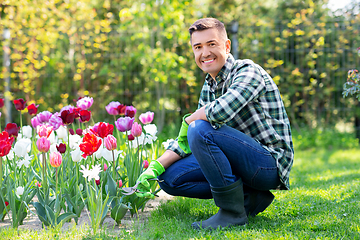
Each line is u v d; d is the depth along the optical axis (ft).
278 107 6.58
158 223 6.84
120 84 23.90
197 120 6.33
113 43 23.48
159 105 23.63
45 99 23.67
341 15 24.30
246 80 6.17
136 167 7.74
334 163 16.12
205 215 7.42
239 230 6.14
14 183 7.18
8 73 22.12
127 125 7.61
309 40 23.66
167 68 21.89
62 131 7.82
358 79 8.95
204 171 6.22
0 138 6.40
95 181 6.86
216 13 28.07
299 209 7.52
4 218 7.54
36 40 22.93
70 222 7.14
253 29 23.11
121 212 6.86
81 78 23.06
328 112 23.70
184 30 22.47
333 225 6.31
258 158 6.25
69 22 22.84
